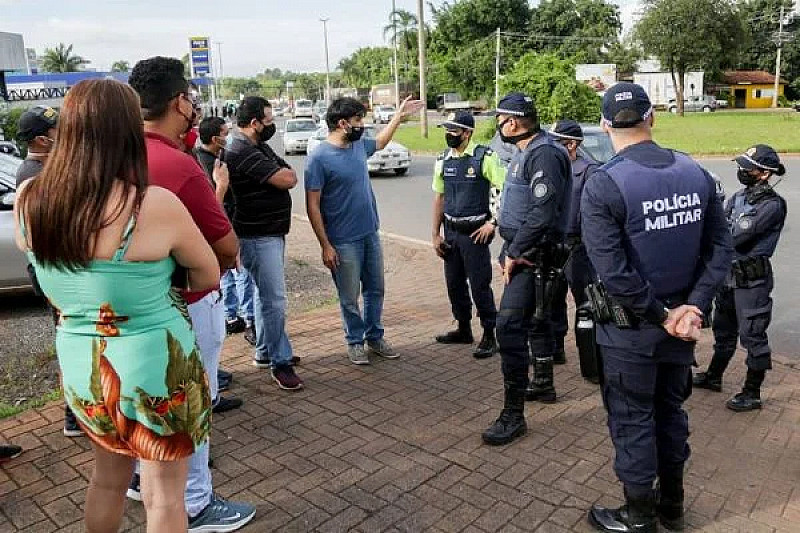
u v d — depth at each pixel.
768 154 3.96
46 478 3.45
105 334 2.05
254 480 3.41
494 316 5.08
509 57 59.69
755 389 4.11
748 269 4.00
